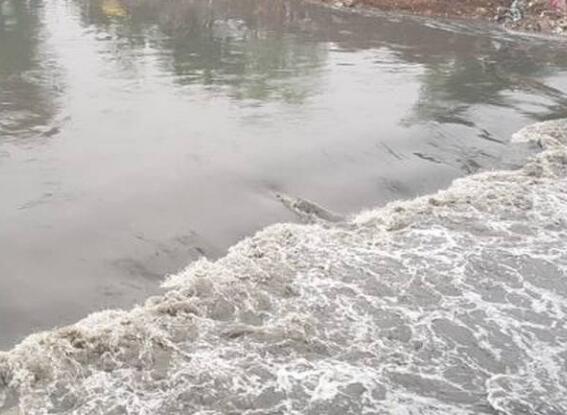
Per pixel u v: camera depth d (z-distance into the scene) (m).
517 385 7.15
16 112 12.66
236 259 8.82
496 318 8.14
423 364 7.34
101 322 7.44
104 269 8.38
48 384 6.69
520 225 10.18
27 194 9.72
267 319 7.81
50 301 7.74
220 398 6.68
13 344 7.10
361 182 11.28
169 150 11.52
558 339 7.86
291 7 25.03
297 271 8.70
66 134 11.88
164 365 7.03
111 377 6.83
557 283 8.88
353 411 6.66
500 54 19.75
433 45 20.41
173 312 7.73
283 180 10.97
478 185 11.37
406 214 10.30
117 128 12.31
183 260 8.77
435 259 9.19
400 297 8.39
